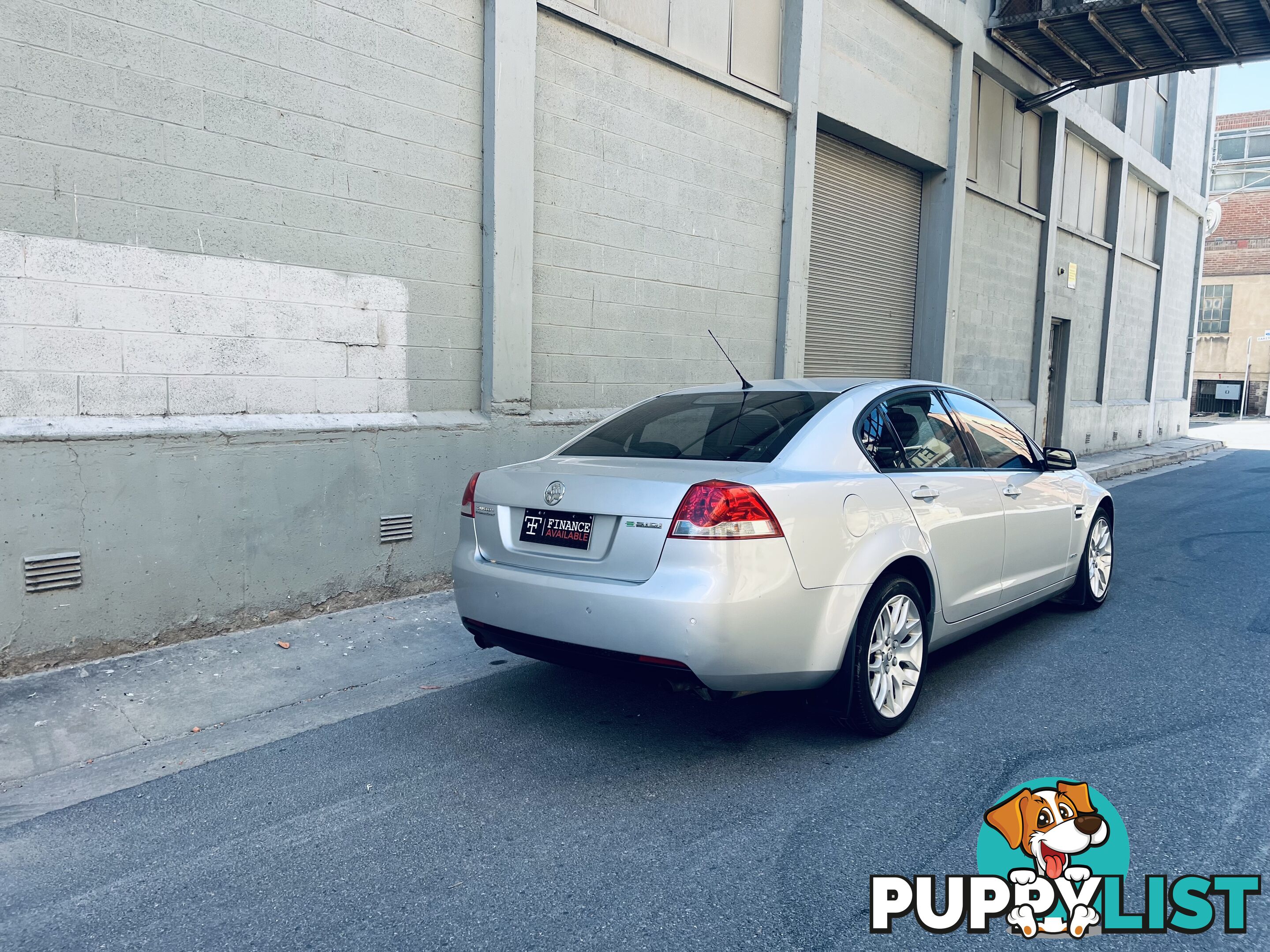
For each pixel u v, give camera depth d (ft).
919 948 7.95
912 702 12.91
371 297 18.24
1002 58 40.93
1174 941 8.08
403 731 12.81
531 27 20.18
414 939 8.04
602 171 22.80
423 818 10.30
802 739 12.51
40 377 14.11
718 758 11.89
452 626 17.56
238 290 16.25
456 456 19.66
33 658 14.07
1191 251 74.84
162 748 12.22
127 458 14.80
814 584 11.26
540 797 10.80
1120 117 56.75
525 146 20.31
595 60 22.35
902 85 34.68
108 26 14.39
